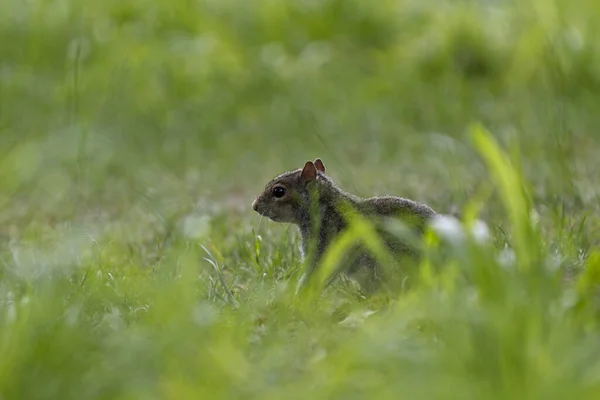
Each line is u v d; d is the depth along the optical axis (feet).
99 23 75.05
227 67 71.46
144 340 24.26
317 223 33.78
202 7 78.89
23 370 23.07
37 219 49.01
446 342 23.08
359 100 69.41
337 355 22.98
